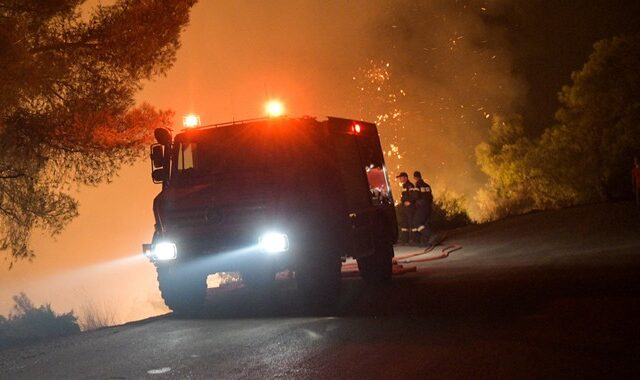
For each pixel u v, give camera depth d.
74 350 9.40
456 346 7.86
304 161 11.68
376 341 8.38
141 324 11.30
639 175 22.55
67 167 15.67
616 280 11.68
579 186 34.47
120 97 15.52
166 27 15.38
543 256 16.56
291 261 11.17
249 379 7.06
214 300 13.98
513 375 6.63
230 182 11.52
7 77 12.86
